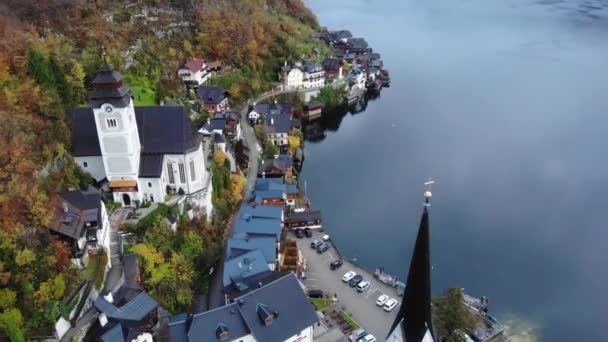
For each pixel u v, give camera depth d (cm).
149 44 15038
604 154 14125
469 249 10150
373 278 8806
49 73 8712
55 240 6600
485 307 8456
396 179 13012
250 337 6316
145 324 6469
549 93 19188
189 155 8875
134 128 8475
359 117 17975
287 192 11006
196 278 8231
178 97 14625
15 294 5869
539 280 9300
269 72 19512
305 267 9025
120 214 8406
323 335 7231
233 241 8238
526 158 14012
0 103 7650
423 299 3309
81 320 6359
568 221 11056
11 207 6400
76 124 8600
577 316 8475
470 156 14250
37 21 11919
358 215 11256
